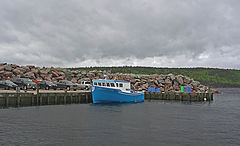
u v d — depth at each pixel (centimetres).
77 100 4200
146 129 2095
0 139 1650
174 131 2041
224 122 2545
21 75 5741
